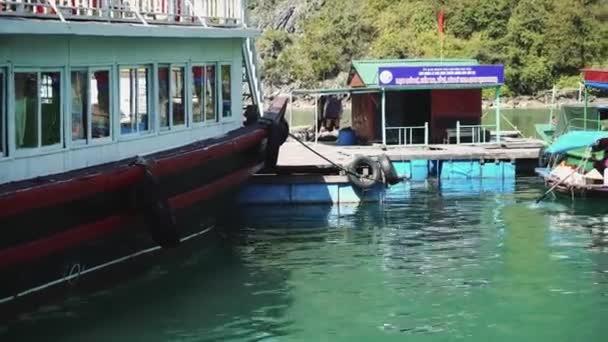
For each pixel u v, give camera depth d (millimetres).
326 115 33125
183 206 14852
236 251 16656
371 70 30484
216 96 17344
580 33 70250
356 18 79688
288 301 13414
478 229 18797
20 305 11711
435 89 30297
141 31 13477
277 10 101562
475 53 70312
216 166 16078
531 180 25906
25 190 10797
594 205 21531
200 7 16500
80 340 11398
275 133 19188
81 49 12953
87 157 13203
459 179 26250
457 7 73312
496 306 13219
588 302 13367
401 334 11984
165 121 15469
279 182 21906
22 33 10922
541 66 69125
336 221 19812
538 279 14664
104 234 12695
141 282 14211
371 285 14336
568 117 26406
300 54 81000
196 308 12922
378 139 30781
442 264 15719
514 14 71312
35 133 12070
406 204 22031
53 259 11828
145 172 13070
